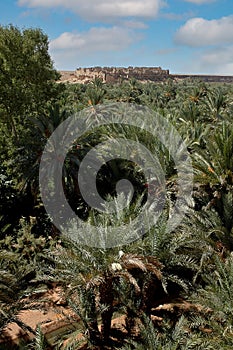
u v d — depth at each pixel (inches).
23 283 343.0
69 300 322.3
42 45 919.0
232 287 289.3
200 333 286.0
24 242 459.8
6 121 856.9
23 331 331.9
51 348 307.4
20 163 577.0
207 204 415.2
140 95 2362.2
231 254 335.9
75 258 325.4
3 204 579.8
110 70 5073.8
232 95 2171.5
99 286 318.7
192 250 373.4
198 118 1012.5
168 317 337.1
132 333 328.5
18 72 861.8
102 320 327.3
